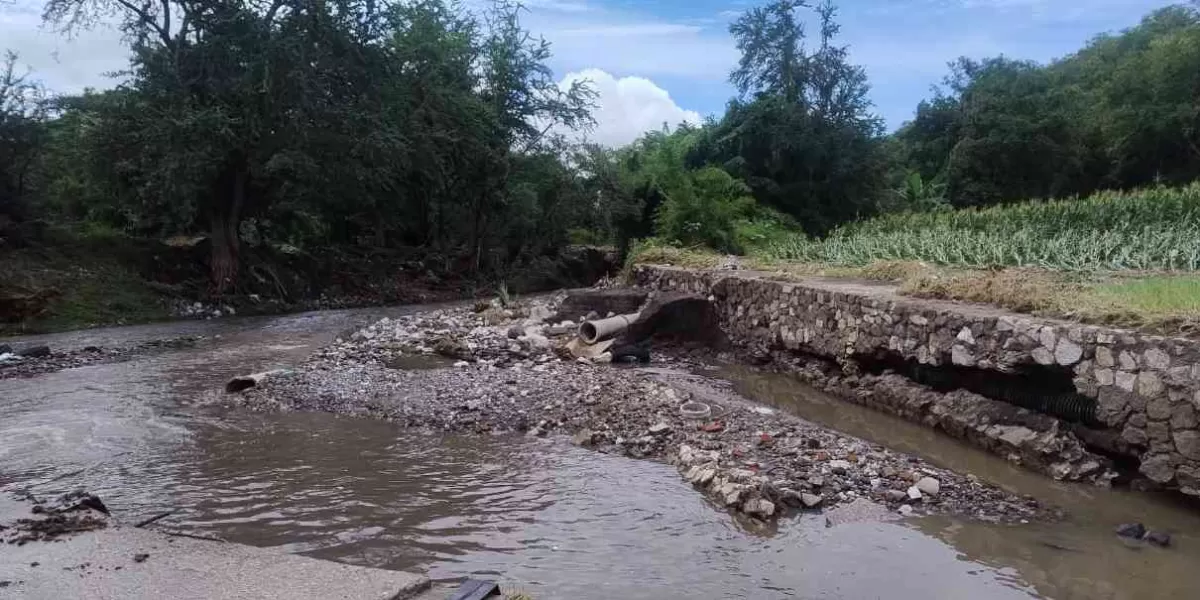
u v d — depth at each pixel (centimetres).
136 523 638
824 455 798
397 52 2886
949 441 925
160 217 2752
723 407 1001
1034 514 677
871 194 3456
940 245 1675
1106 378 754
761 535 620
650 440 866
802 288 1352
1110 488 743
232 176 2630
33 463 813
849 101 3478
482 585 492
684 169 3231
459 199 3588
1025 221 1781
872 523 648
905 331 1063
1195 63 3672
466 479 755
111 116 2406
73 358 1479
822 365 1295
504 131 3503
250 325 2103
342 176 2650
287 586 486
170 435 917
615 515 660
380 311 2567
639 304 1697
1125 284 982
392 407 1030
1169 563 579
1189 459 671
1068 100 4231
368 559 570
